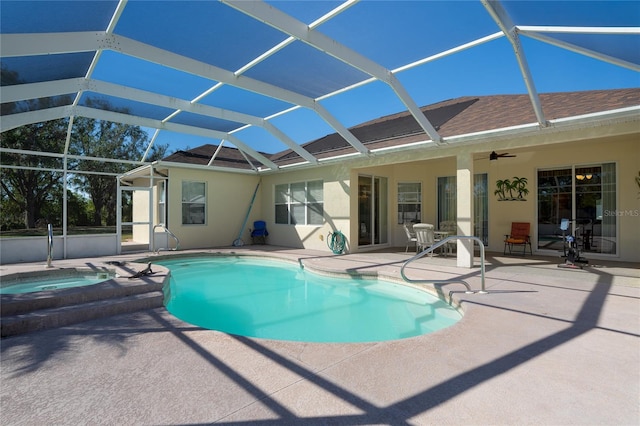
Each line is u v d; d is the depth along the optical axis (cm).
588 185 876
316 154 1264
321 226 1178
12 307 430
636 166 798
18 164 1534
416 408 229
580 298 500
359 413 224
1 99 608
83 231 1126
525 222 987
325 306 609
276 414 224
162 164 1170
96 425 216
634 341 340
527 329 375
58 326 421
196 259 1098
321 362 300
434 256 1002
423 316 545
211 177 1300
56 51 494
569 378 268
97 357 321
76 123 1977
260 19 468
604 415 221
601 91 818
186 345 347
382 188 1227
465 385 258
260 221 1400
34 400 246
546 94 952
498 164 1035
